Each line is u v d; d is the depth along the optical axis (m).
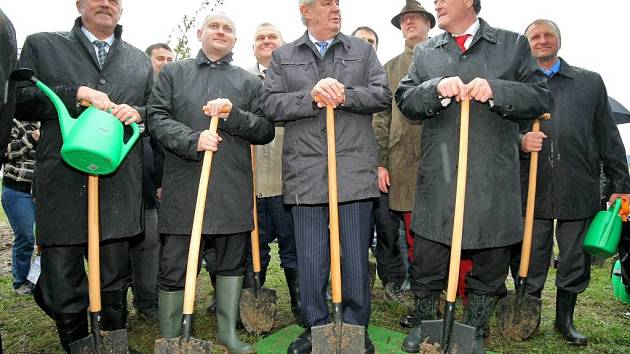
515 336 2.71
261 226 3.27
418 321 2.58
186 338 2.10
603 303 3.53
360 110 2.34
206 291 3.79
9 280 4.06
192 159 2.28
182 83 2.46
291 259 3.19
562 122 2.71
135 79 2.41
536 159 2.64
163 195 2.44
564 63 2.79
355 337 2.18
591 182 2.75
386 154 3.20
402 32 3.31
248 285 3.23
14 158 3.50
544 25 2.75
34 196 2.28
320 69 2.44
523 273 2.67
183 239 2.40
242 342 2.58
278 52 2.50
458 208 2.12
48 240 2.19
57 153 2.21
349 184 2.34
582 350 2.65
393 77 3.28
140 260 3.14
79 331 2.33
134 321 3.14
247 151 2.53
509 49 2.31
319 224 2.44
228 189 2.41
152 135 2.40
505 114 2.19
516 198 2.30
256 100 2.57
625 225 2.89
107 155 1.99
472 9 2.37
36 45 2.25
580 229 2.78
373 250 4.80
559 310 2.84
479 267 2.41
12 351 2.62
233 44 2.54
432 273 2.49
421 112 2.27
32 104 2.16
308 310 2.44
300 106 2.31
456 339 2.13
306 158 2.39
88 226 2.17
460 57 2.34
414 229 2.42
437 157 2.33
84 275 2.36
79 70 2.27
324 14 2.40
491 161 2.25
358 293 2.40
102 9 2.30
